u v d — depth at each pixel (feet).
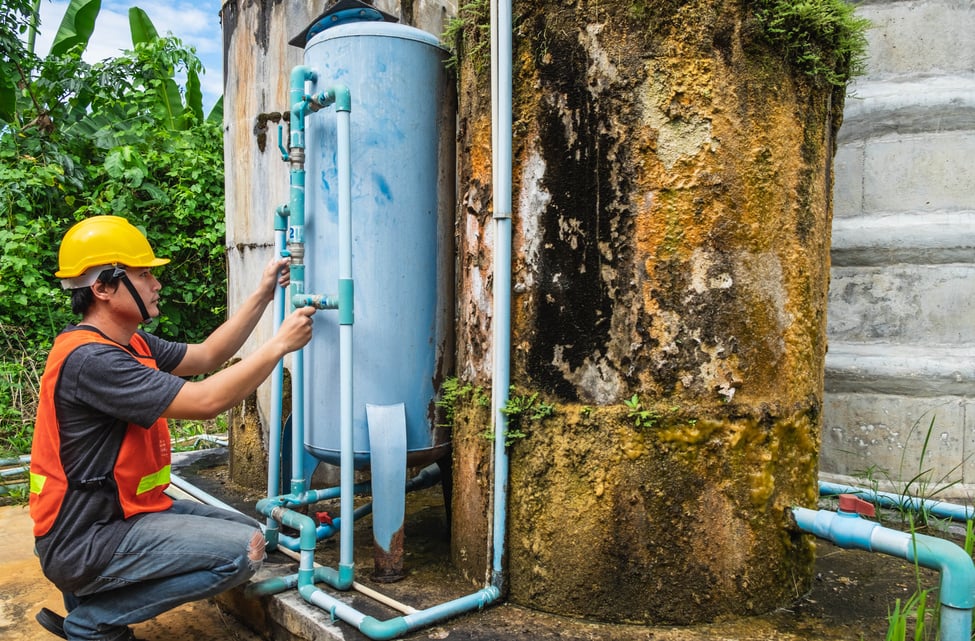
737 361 6.61
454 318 8.29
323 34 7.71
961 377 9.91
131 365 6.27
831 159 7.70
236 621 8.06
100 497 6.42
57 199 20.58
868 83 10.71
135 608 6.66
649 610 6.53
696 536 6.55
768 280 6.77
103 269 6.48
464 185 7.57
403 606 6.67
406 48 7.66
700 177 6.49
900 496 9.23
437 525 9.29
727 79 6.52
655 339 6.56
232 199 11.55
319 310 7.66
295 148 7.57
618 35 6.54
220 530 6.67
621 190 6.59
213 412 6.36
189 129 24.16
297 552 8.18
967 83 10.19
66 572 6.35
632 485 6.53
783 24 6.64
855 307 10.71
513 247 7.04
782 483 6.88
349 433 7.15
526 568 6.89
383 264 7.57
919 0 10.38
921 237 10.20
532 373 6.95
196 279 21.50
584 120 6.67
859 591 7.27
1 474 13.38
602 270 6.67
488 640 6.23
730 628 6.48
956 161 10.16
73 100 23.36
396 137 7.61
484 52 7.22
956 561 5.50
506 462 6.94
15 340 18.93
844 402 10.57
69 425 6.29
